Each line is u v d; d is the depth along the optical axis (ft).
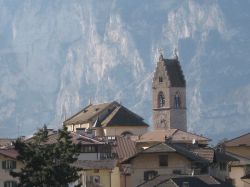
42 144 644.27
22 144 629.10
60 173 616.80
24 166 649.61
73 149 629.51
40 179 615.98
